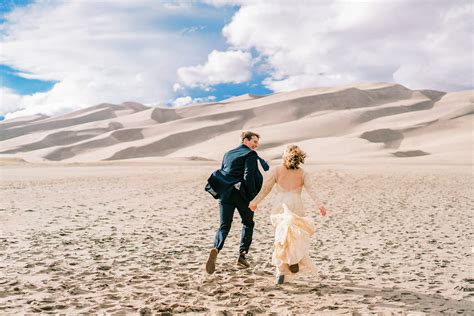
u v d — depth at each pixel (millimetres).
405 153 121062
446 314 4863
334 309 4980
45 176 31219
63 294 5344
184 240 9164
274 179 6445
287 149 6461
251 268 6934
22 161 62469
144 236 9484
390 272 6758
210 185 6668
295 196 6305
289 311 4906
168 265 6984
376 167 55438
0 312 4656
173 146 189750
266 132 187125
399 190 23453
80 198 17156
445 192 22281
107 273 6398
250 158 6570
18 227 10062
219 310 4875
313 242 9172
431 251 8320
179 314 4734
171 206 15422
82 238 9031
